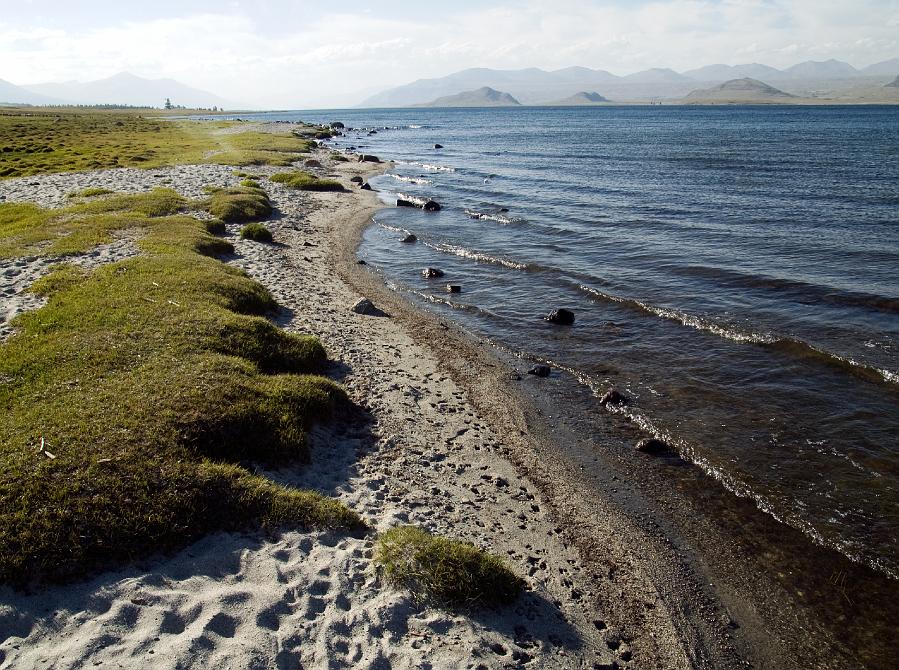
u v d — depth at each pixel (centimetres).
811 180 5322
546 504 1184
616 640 859
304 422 1233
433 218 4231
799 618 927
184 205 3594
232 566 825
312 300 2291
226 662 662
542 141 11200
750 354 1878
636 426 1499
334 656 698
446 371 1795
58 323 1505
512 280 2772
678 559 1048
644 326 2159
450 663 711
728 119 18662
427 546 880
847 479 1257
